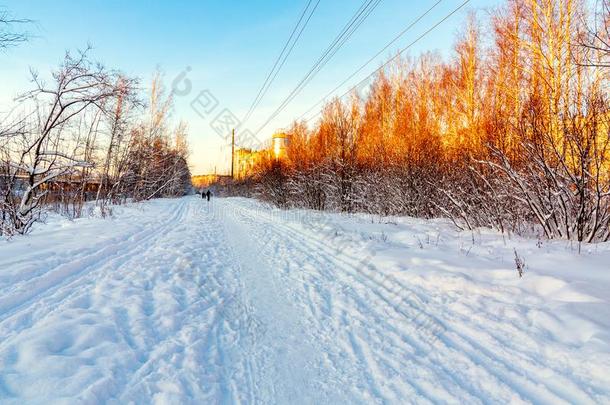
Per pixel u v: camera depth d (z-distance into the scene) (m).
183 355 2.96
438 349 3.01
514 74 11.59
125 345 3.00
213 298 4.55
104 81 10.10
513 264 4.75
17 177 9.26
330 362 2.94
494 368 2.63
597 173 5.42
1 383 2.28
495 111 8.78
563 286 3.64
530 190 6.73
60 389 2.26
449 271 4.70
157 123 25.62
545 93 7.71
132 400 2.28
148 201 28.03
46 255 5.77
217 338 3.40
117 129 18.38
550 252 5.10
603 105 5.45
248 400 2.44
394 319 3.72
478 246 6.00
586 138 5.66
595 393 2.19
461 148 11.04
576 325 2.91
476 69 15.91
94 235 8.27
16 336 2.98
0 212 8.69
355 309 4.10
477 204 8.68
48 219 11.82
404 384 2.56
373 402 2.38
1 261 5.18
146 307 4.01
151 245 8.02
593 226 5.66
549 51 9.87
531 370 2.54
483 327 3.26
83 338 2.98
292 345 3.27
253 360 3.00
